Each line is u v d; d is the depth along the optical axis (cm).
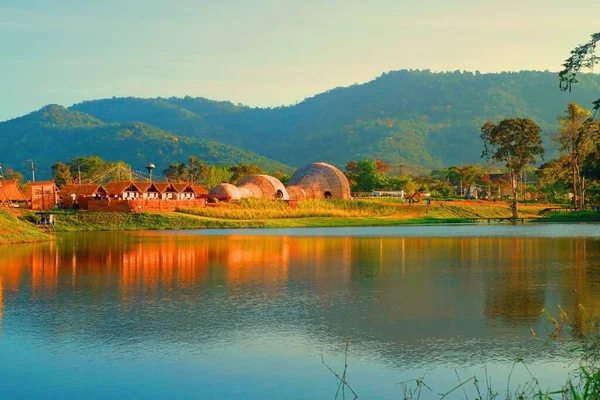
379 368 1850
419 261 4459
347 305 2750
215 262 4428
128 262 4444
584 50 2131
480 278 3562
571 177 13750
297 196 14438
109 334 2241
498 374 1783
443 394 1641
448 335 2209
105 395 1648
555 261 4409
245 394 1650
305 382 1739
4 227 6450
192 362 1914
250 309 2667
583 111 12081
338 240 6644
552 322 2330
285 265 4234
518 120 14175
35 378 1777
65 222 8712
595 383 1398
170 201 10169
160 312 2603
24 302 2839
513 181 14662
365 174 19812
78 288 3238
